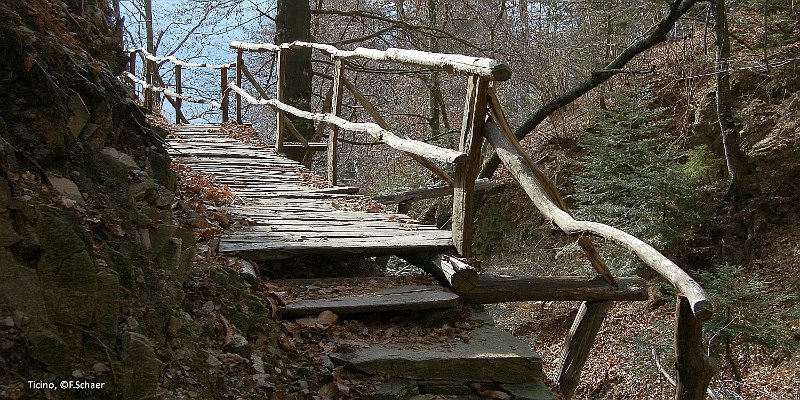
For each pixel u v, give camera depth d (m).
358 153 21.33
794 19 14.60
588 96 16.83
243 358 3.33
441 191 8.67
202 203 5.34
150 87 12.45
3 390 2.29
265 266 4.78
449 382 3.59
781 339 9.31
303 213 5.94
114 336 2.68
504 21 17.33
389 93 19.73
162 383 2.76
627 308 12.97
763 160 13.24
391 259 9.43
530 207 16.20
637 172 11.90
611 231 3.47
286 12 13.71
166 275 3.29
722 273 9.48
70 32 4.06
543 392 3.58
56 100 3.23
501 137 4.23
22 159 3.00
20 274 2.52
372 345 3.80
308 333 3.83
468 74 4.28
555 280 4.51
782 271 11.85
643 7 13.62
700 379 2.97
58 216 2.71
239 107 11.72
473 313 4.36
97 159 3.47
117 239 3.11
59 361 2.48
